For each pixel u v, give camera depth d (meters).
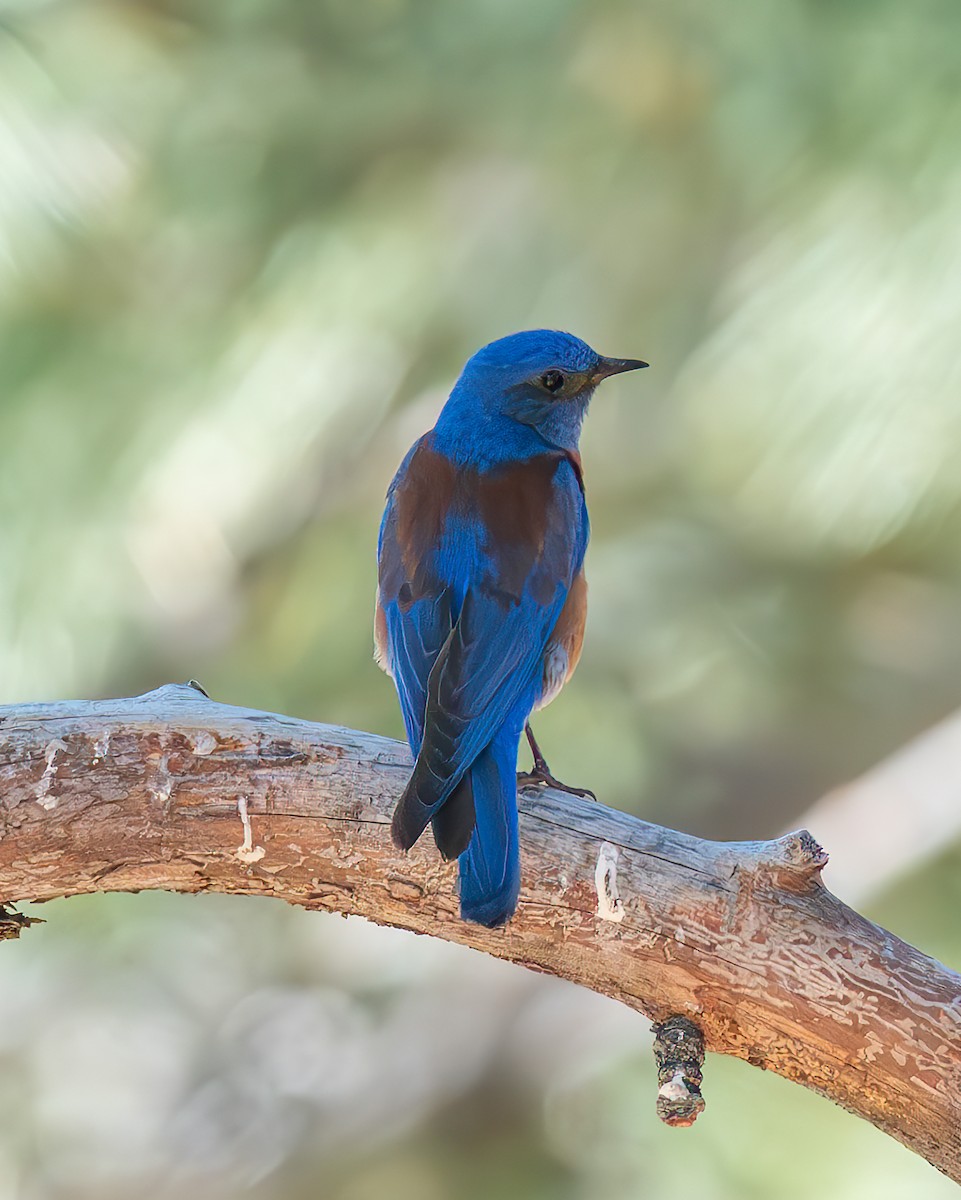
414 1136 14.73
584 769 13.72
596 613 14.27
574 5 12.82
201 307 13.65
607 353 13.69
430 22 13.28
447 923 6.44
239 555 13.89
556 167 13.37
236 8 13.37
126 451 13.18
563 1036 14.62
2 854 6.34
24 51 11.82
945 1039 6.07
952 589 15.05
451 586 7.36
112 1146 15.23
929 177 10.87
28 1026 15.39
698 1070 6.26
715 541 14.59
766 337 11.34
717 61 12.52
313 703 13.62
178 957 15.14
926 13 11.20
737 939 6.21
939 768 13.85
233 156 13.34
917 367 10.88
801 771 15.28
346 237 13.41
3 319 13.16
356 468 13.98
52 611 12.87
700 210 13.18
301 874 6.45
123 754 6.35
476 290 13.64
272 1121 15.19
